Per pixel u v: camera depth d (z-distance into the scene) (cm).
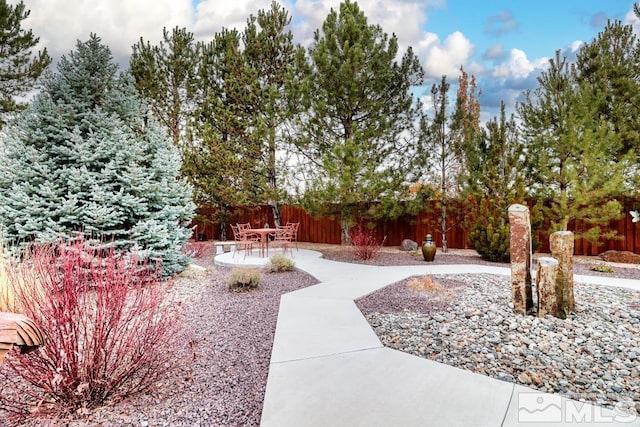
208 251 1180
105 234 573
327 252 1092
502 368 300
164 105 1539
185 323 422
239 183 1355
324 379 272
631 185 829
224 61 1442
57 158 579
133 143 635
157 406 242
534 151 888
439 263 870
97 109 612
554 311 420
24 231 514
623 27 944
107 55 642
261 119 1169
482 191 922
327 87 1055
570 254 427
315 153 1124
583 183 792
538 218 852
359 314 441
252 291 595
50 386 233
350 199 952
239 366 305
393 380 271
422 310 460
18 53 1241
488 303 483
